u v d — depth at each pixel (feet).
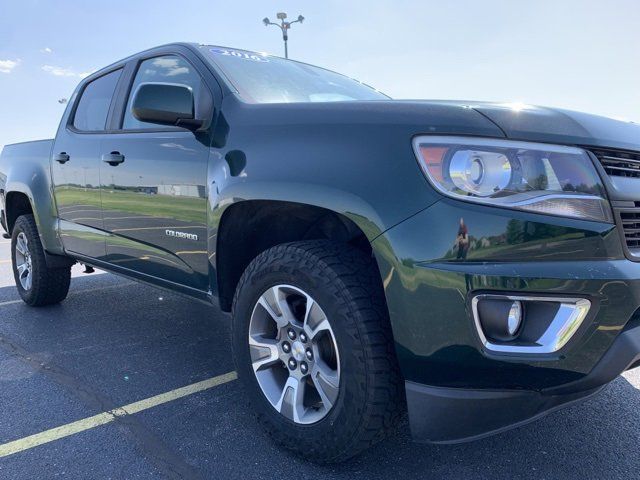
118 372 10.30
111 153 10.48
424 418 5.86
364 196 5.96
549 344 5.38
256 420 8.13
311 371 6.90
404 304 5.68
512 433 7.84
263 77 9.57
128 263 10.59
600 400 8.85
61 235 12.93
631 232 5.71
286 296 7.22
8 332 12.84
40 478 6.73
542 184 5.48
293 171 6.72
